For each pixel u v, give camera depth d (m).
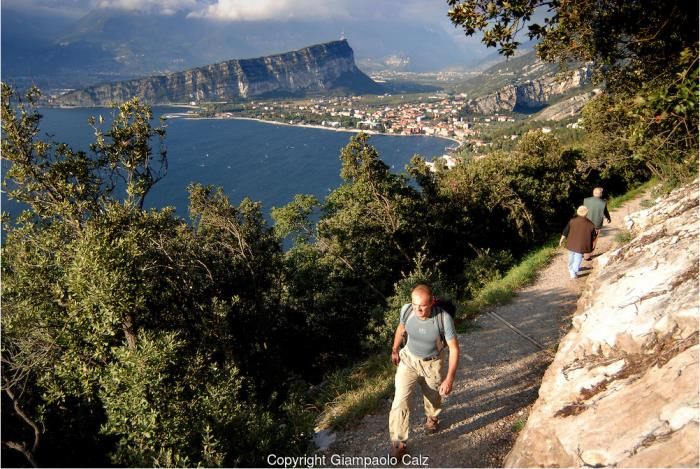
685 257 4.10
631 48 5.98
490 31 5.80
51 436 11.66
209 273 13.04
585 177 25.12
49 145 9.45
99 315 8.25
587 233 9.74
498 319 8.27
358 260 21.52
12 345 10.12
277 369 15.31
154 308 10.73
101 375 8.36
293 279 21.47
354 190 22.95
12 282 9.32
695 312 3.06
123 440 6.46
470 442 4.78
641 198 19.16
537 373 6.12
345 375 7.96
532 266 11.60
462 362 6.81
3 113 8.78
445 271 22.19
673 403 2.51
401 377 4.53
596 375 3.55
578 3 5.29
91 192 9.77
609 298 4.55
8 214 9.61
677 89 4.65
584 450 2.80
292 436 5.61
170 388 7.30
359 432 5.47
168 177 151.00
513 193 22.09
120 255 8.35
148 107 10.45
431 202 23.98
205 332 11.46
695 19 5.14
